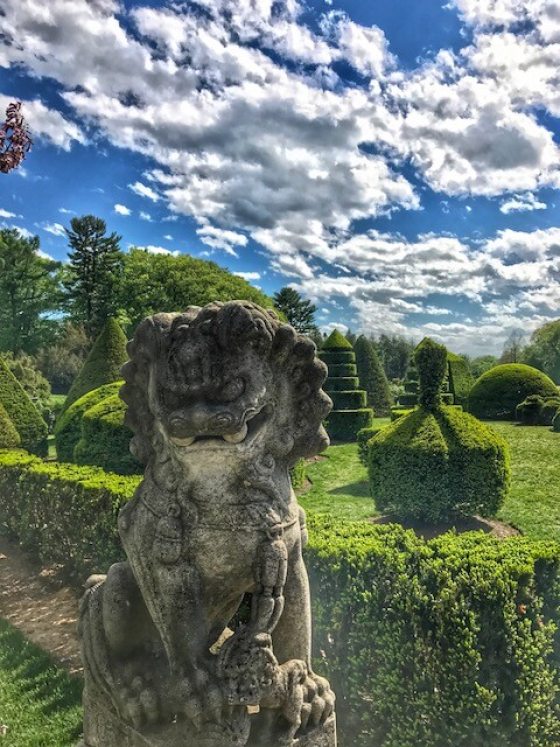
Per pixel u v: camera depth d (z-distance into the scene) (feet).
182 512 6.24
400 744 10.55
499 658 10.36
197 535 6.18
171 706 6.26
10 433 40.11
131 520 6.70
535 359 147.43
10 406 46.68
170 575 6.16
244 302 6.10
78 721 12.87
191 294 101.60
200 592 6.27
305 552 11.94
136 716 6.26
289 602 6.48
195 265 106.52
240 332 5.88
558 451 45.19
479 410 76.59
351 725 11.25
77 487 20.44
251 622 6.10
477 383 78.43
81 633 7.26
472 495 27.63
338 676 11.35
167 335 6.15
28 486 23.45
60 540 21.61
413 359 31.73
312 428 6.64
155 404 6.13
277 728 6.31
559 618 11.34
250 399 5.87
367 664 11.04
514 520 28.89
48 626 17.90
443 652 10.37
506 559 11.19
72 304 122.01
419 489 27.99
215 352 5.93
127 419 6.97
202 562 6.22
